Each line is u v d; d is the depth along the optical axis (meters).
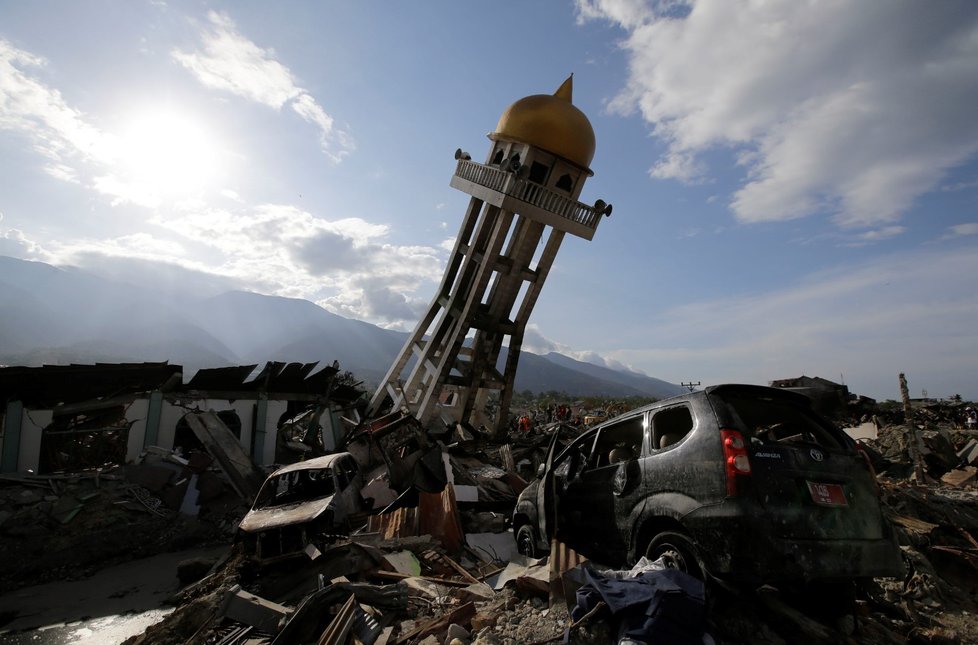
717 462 4.43
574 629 4.27
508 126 25.33
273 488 9.73
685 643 3.76
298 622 5.09
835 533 4.28
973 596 6.14
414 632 4.92
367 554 7.19
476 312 26.56
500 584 6.18
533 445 18.70
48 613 9.16
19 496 14.21
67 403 17.38
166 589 10.12
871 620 4.83
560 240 25.94
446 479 10.76
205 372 20.19
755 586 4.26
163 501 15.55
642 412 5.77
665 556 4.81
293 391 23.66
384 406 30.81
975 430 22.08
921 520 8.42
